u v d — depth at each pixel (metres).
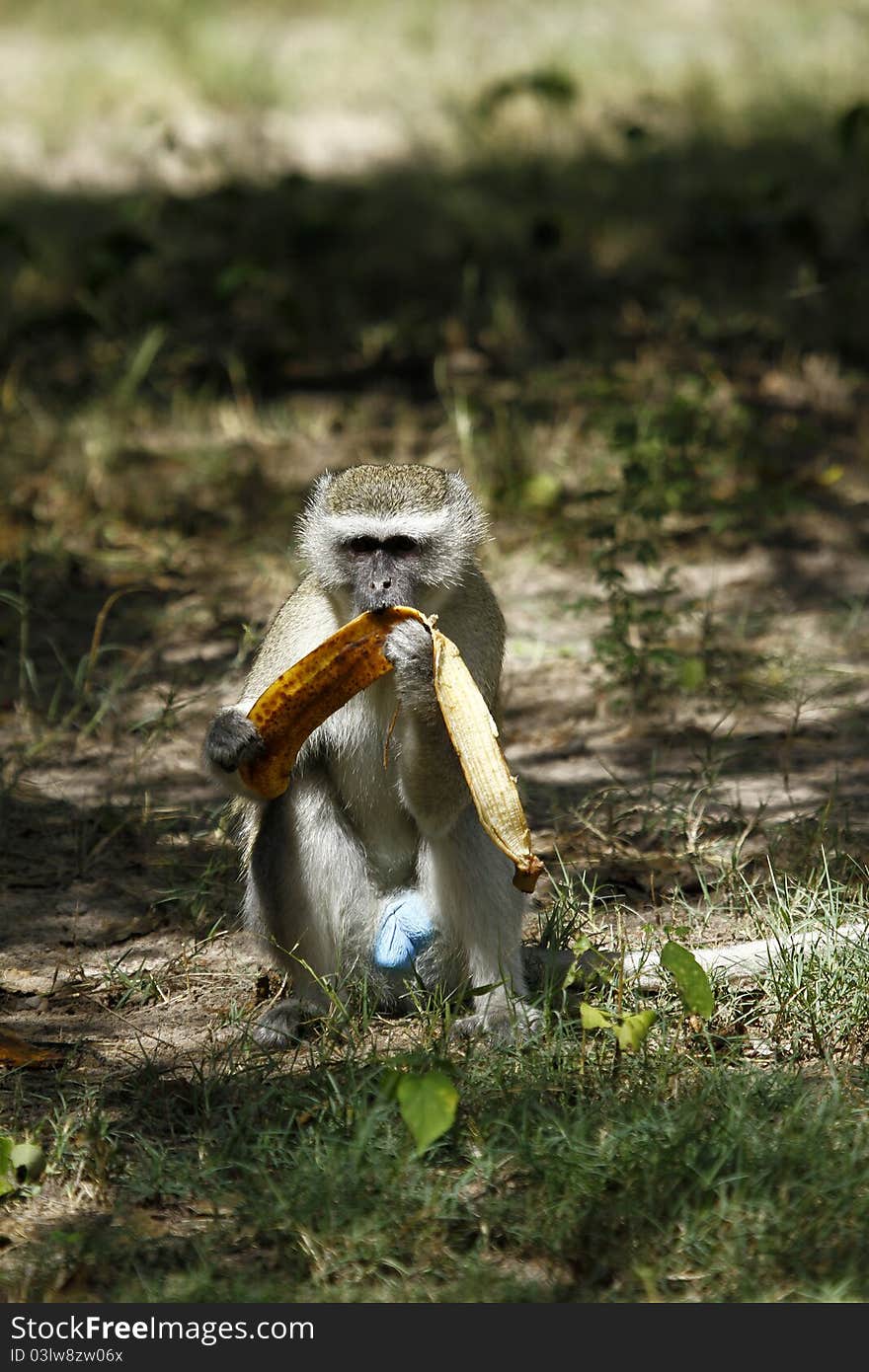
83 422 17.45
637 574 14.42
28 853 10.30
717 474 15.58
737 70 33.97
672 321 20.08
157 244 24.00
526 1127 6.86
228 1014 8.48
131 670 12.83
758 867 9.75
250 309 21.48
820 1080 7.46
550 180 27.42
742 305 20.58
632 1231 6.26
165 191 26.09
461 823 8.26
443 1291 6.10
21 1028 8.32
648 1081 7.29
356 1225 6.36
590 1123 6.91
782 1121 6.90
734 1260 6.12
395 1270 6.28
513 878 8.05
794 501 14.96
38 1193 6.87
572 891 9.28
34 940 9.28
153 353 19.27
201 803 10.98
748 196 23.53
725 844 10.07
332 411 18.14
